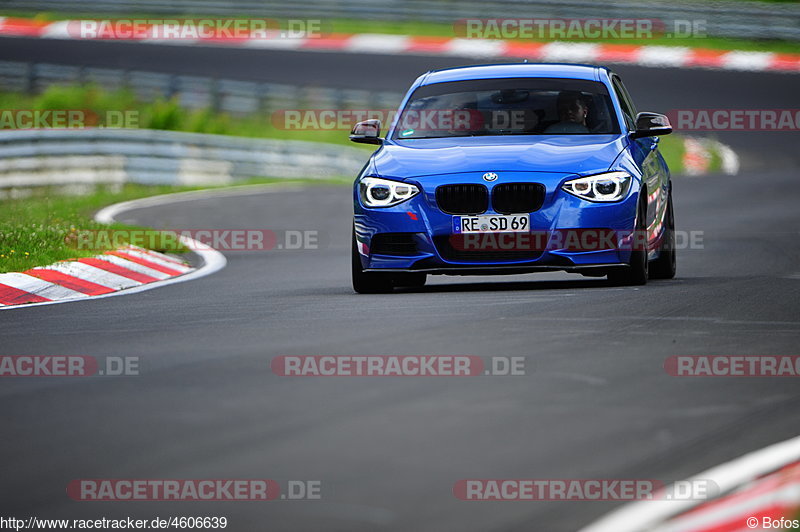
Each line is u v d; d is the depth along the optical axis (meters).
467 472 14.12
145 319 28.38
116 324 27.62
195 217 63.00
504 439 15.70
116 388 19.61
